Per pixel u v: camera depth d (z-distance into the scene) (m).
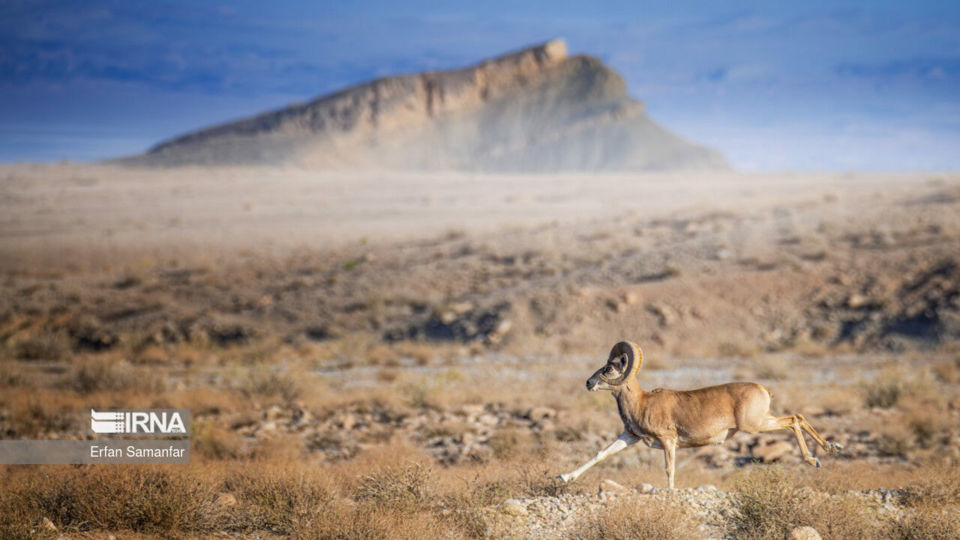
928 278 82.38
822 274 87.75
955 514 19.75
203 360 73.31
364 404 45.47
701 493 21.30
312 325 89.19
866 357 69.31
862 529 18.67
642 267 97.75
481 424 40.69
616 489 21.77
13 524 18.27
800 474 25.92
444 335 82.44
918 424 37.69
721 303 83.62
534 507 20.64
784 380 55.25
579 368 63.69
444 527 19.23
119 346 84.19
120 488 19.89
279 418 42.84
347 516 19.23
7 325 93.88
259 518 20.36
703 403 20.44
